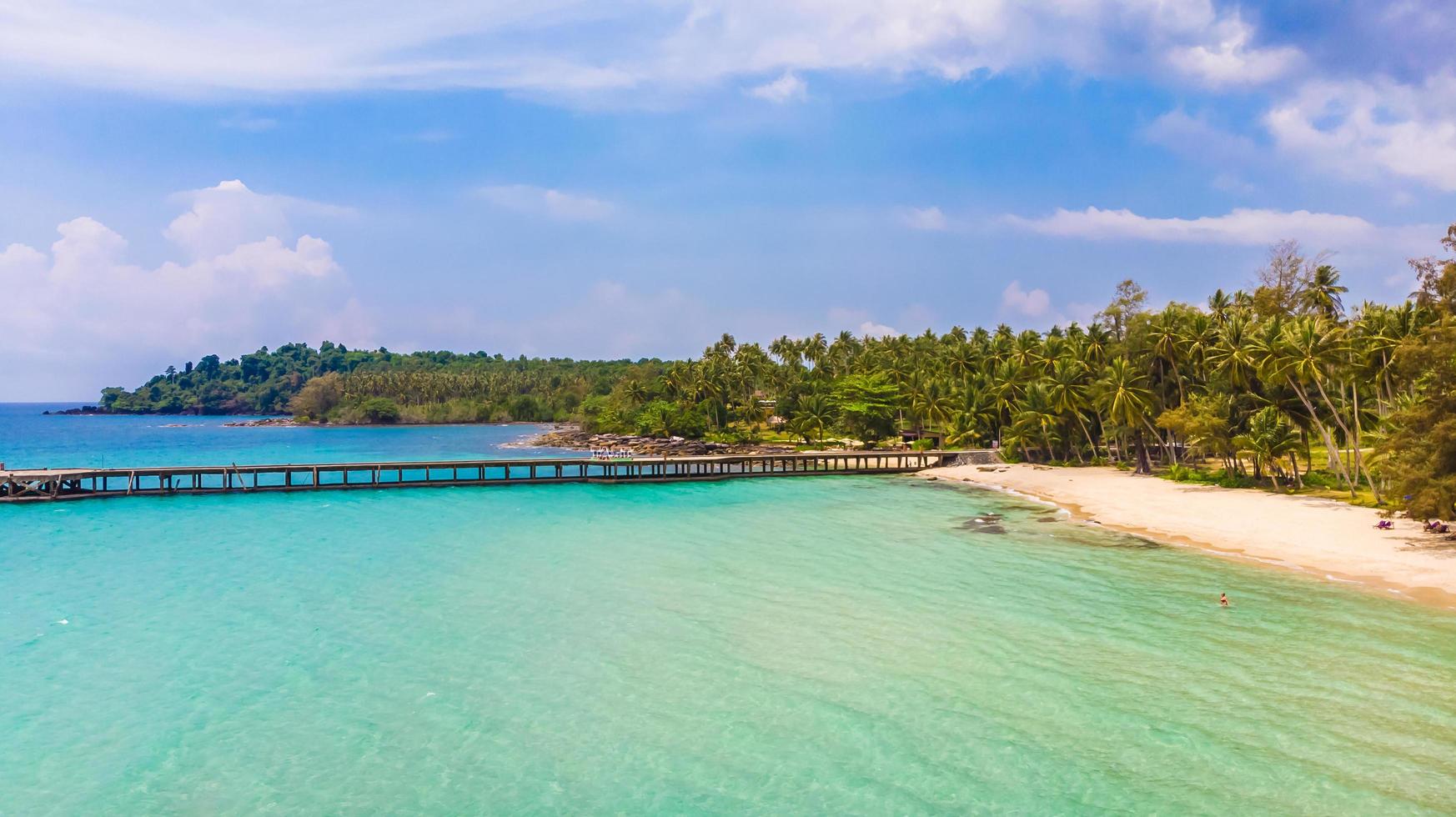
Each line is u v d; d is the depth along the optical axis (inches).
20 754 742.5
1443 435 1337.4
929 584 1315.2
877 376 4397.1
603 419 6112.2
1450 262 1533.0
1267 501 2052.2
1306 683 872.3
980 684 884.6
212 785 689.0
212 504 2347.4
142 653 1005.2
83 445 5610.2
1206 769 693.9
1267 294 3152.1
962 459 3398.1
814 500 2449.6
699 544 1697.8
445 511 2215.8
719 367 5802.2
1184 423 2400.3
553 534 1819.6
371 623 1123.9
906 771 701.9
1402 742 734.5
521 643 1036.5
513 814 641.0
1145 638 1026.7
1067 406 3065.9
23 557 1571.1
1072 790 666.2
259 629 1096.2
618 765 718.5
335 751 748.0
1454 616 1090.1
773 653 991.6
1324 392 2262.6
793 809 646.5
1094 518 1978.3
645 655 986.1
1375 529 1612.9
